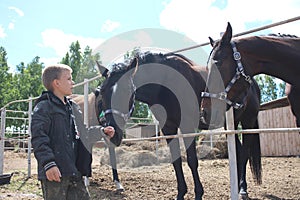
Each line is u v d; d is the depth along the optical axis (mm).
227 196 4160
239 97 2951
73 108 2369
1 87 30719
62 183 2064
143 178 5652
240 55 2920
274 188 4770
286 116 11789
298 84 2998
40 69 36844
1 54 33250
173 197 4137
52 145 2057
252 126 4582
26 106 30797
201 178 5824
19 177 6309
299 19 3020
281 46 2967
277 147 12016
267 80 22469
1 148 6562
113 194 4441
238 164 4441
